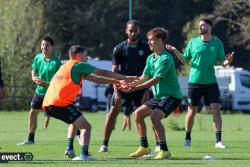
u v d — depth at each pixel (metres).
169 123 50.09
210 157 28.47
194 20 125.88
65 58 125.19
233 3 128.00
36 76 36.56
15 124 57.69
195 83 34.84
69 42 127.50
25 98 93.19
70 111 27.12
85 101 96.06
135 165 25.34
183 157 28.97
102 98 98.00
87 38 129.88
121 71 32.12
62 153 30.80
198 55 34.78
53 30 124.00
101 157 29.02
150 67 28.89
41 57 36.03
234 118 73.00
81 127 27.36
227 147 34.44
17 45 98.62
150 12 134.50
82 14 128.12
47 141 38.06
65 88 27.00
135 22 31.69
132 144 36.22
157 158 28.20
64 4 125.88
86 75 27.30
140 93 31.91
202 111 79.19
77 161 26.84
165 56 28.38
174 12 137.75
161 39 28.53
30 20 101.69
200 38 35.06
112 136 42.75
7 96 92.69
